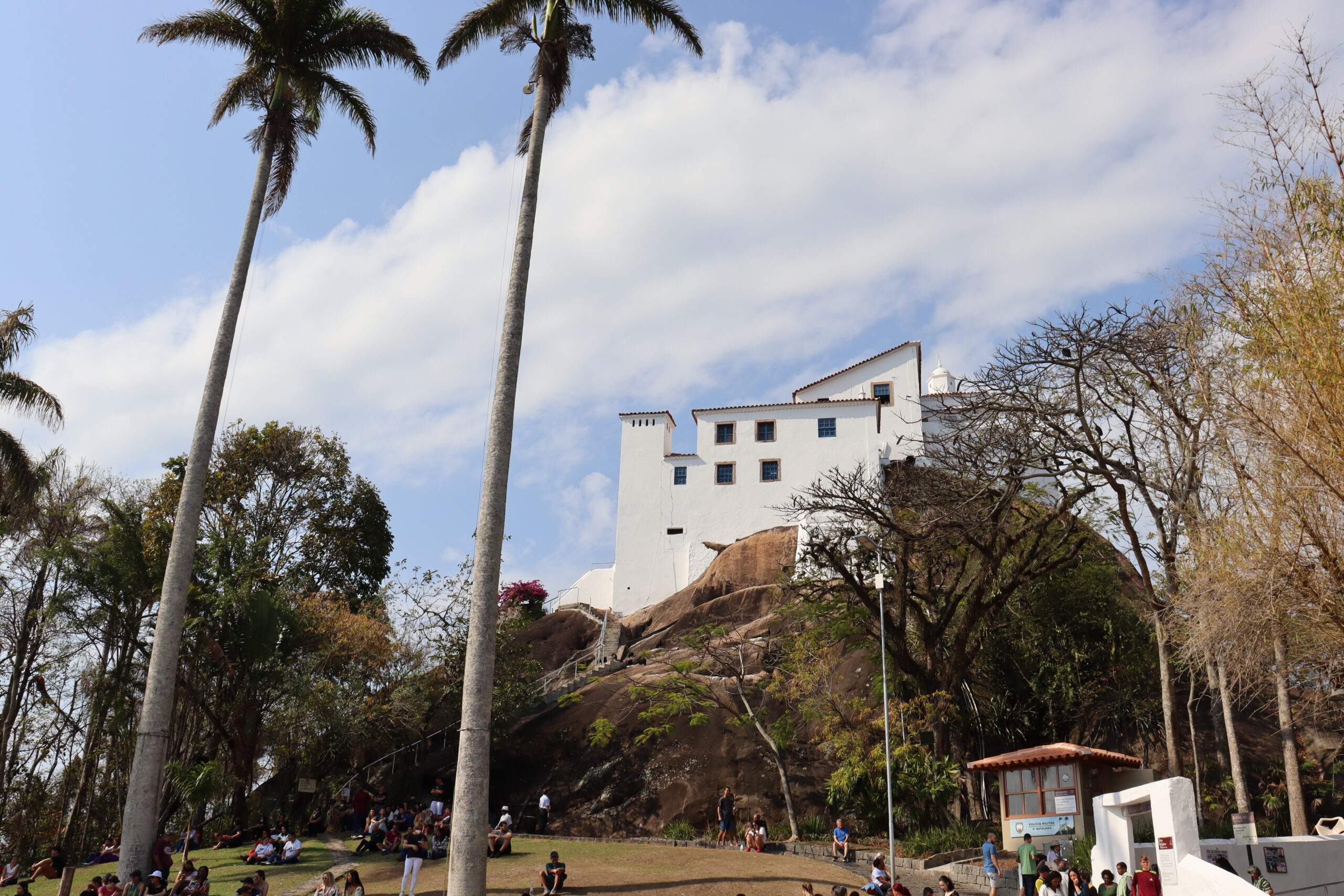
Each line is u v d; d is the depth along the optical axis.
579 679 40.41
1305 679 19.69
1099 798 18.97
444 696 35.75
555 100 21.77
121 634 31.19
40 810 32.97
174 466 40.31
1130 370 25.69
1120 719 32.59
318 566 41.88
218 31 25.14
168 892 19.47
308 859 24.62
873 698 33.16
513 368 18.61
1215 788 29.67
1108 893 16.77
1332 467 13.59
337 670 34.09
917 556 32.53
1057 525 32.09
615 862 23.42
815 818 30.52
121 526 30.36
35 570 33.75
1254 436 14.69
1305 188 14.20
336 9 25.83
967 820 28.30
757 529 51.53
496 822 34.06
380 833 26.33
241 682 30.25
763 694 35.53
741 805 32.38
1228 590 15.23
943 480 30.34
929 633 31.36
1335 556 13.94
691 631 39.47
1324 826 22.17
